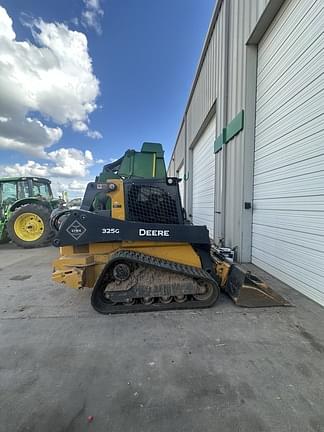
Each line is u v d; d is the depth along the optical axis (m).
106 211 3.43
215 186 7.40
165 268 3.06
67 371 2.04
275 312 3.05
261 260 4.85
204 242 3.31
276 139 4.26
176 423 1.54
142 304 3.17
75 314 3.07
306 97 3.46
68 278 3.19
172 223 3.36
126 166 5.21
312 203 3.38
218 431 1.48
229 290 3.50
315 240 3.33
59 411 1.64
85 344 2.42
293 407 1.64
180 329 2.67
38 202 8.30
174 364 2.10
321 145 3.19
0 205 8.34
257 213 5.00
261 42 4.78
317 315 2.96
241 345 2.36
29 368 2.08
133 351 2.29
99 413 1.62
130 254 3.15
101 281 3.09
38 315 3.05
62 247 3.38
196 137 10.38
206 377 1.93
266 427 1.50
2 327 2.77
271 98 4.41
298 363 2.09
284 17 3.97
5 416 1.61
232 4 5.76
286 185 3.98
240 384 1.85
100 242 3.31
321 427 1.49
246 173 5.14
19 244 7.72
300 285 3.66
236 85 5.51
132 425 1.53
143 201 3.32
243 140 5.13
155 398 1.74
